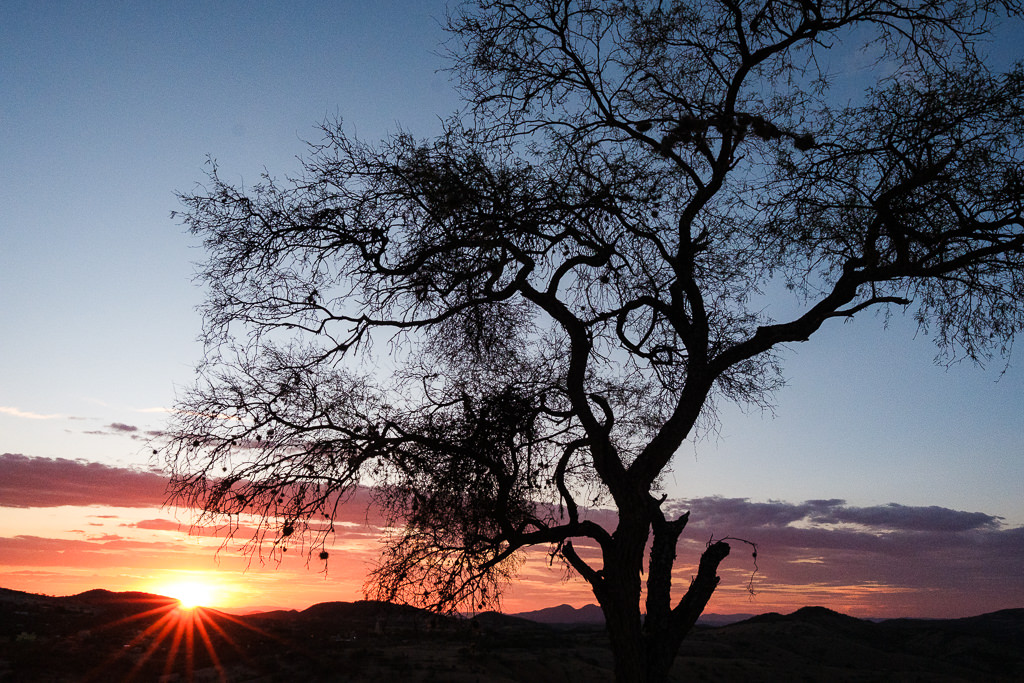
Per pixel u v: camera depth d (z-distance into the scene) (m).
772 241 10.40
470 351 11.15
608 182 9.84
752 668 50.91
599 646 54.59
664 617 8.67
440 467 9.70
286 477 8.76
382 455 9.16
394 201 9.70
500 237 9.69
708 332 10.09
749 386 10.73
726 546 9.01
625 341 10.76
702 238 10.16
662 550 9.12
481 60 10.10
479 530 9.84
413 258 9.84
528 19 9.98
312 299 9.69
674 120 9.53
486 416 10.20
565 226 9.84
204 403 8.78
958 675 66.25
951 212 10.12
